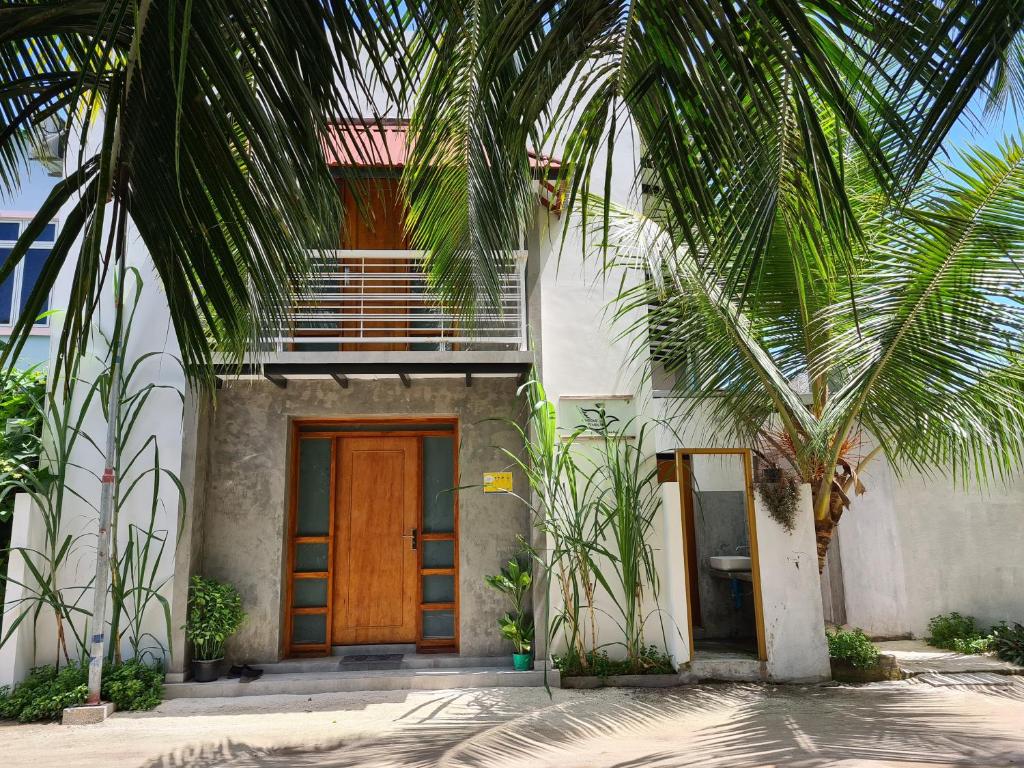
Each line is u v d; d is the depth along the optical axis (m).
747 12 1.56
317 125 1.75
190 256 1.79
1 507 6.98
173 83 1.52
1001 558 9.06
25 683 6.26
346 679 6.79
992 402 5.88
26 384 7.38
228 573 7.37
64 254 1.74
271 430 7.67
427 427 8.19
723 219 1.89
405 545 7.96
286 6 1.68
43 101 1.92
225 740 5.31
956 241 5.20
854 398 6.09
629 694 6.46
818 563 7.08
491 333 7.79
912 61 1.62
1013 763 4.49
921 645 8.54
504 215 2.75
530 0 1.65
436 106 2.21
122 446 6.76
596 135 1.95
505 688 6.74
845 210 1.73
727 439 7.59
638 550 6.93
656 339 7.00
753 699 6.24
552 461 6.94
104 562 6.16
